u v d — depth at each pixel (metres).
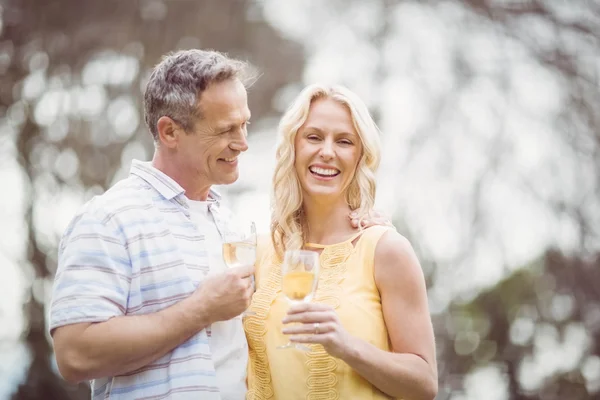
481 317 10.18
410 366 3.04
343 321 3.13
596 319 10.19
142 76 10.66
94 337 2.99
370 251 3.21
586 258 10.40
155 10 10.92
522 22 11.28
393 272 3.15
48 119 10.34
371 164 3.38
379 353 2.99
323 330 2.86
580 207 10.48
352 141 3.36
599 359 10.02
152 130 3.40
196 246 3.29
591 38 11.09
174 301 3.16
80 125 10.29
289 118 3.38
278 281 3.32
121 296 3.09
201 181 3.37
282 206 3.39
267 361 3.26
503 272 10.34
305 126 3.36
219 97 3.25
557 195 10.52
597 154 10.70
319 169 3.34
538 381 10.05
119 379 3.13
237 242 3.12
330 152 3.30
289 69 11.91
